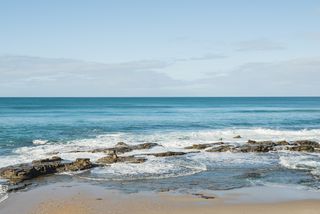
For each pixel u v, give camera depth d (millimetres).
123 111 88875
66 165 24969
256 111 88875
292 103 153625
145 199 18578
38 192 19828
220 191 20016
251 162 27609
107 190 20219
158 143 35219
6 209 17188
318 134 43188
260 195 19281
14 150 31438
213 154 30578
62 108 102500
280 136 41719
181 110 94938
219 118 66312
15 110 91125
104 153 30297
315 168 25734
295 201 18234
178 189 20422
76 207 17438
